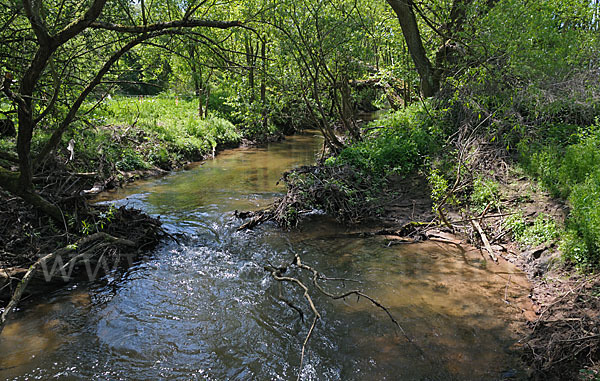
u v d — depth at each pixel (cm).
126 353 536
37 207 768
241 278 738
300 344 553
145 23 601
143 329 588
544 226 770
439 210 905
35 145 1154
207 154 1945
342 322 598
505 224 841
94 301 661
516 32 1120
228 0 781
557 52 1133
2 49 723
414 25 1532
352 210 1039
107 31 748
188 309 639
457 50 1445
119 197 1196
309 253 838
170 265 788
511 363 500
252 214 1047
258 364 516
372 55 1476
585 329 505
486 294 659
